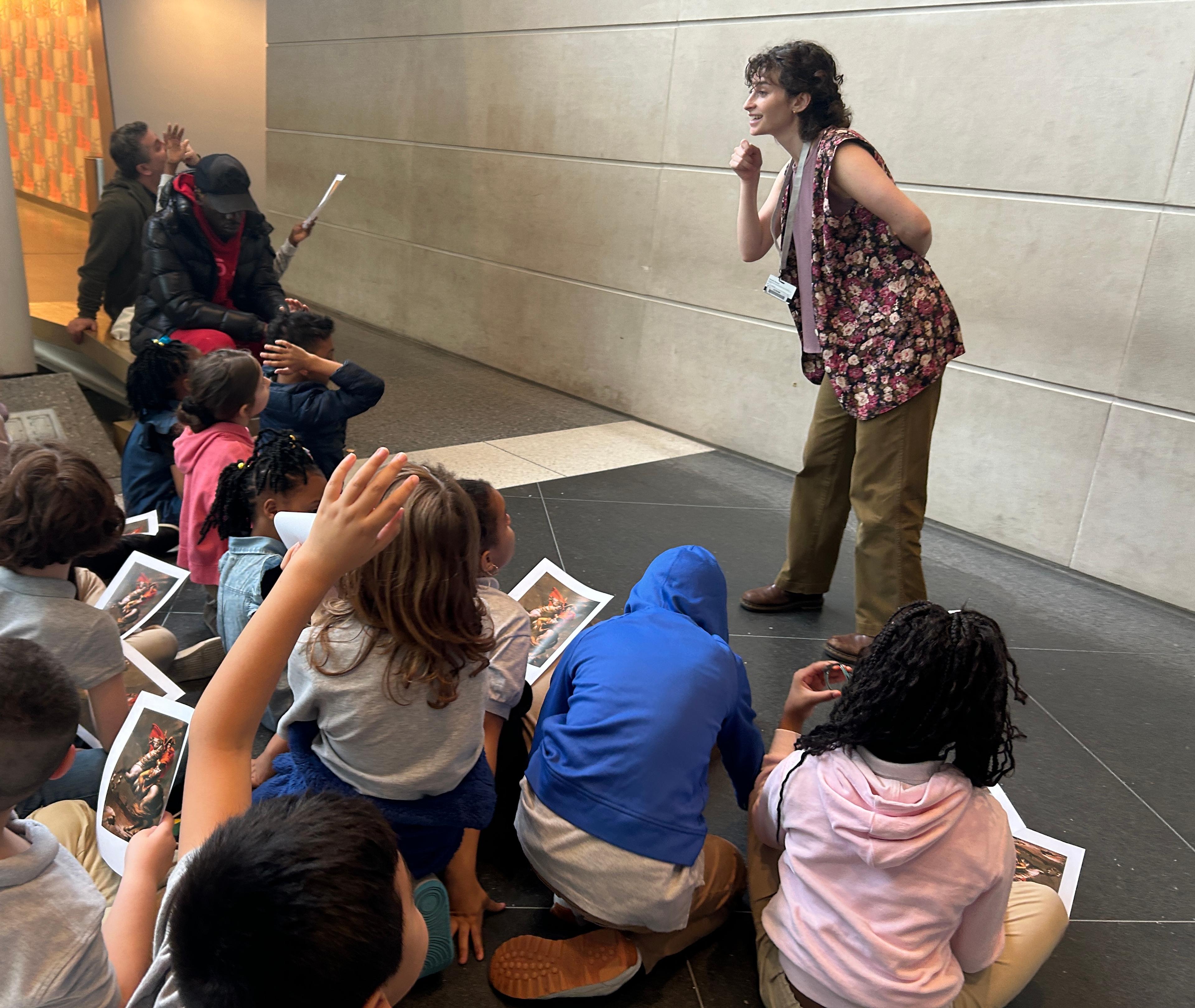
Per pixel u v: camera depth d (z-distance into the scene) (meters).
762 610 3.34
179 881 0.83
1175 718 2.86
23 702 1.02
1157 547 3.59
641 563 3.61
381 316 7.65
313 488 2.26
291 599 0.89
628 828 1.61
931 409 2.82
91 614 1.82
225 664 0.93
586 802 1.64
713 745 1.73
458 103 6.45
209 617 2.81
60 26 9.14
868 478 2.89
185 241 4.33
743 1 4.56
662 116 5.07
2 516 1.73
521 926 1.87
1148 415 3.53
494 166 6.26
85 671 1.81
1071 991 1.82
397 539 1.36
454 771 1.54
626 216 5.40
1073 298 3.66
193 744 0.93
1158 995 1.83
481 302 6.61
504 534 2.00
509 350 6.46
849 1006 1.47
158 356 3.28
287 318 3.52
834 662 2.04
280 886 0.72
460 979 1.73
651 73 5.08
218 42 9.56
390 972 0.77
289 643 0.91
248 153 10.05
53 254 7.70
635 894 1.61
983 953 1.53
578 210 5.70
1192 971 1.90
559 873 1.66
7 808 1.03
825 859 1.50
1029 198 3.71
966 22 3.78
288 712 1.55
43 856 1.02
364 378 3.29
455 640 1.42
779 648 3.09
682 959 1.83
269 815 0.79
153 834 1.29
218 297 4.50
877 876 1.46
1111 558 3.72
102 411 5.27
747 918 1.94
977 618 1.46
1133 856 2.23
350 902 0.74
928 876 1.44
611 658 1.78
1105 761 2.60
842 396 2.87
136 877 1.23
